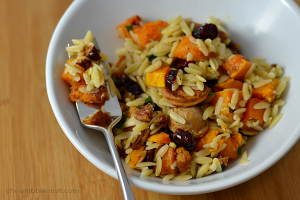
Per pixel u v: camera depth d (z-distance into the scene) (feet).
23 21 1.08
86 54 0.80
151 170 0.77
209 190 0.69
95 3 0.90
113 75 0.91
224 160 0.76
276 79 0.84
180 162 0.76
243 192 0.81
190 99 0.80
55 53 0.82
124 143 0.79
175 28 0.90
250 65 0.85
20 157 0.89
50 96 0.77
